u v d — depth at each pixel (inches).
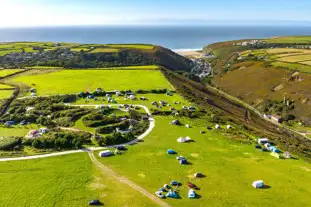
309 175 2534.5
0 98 4259.4
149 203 2048.5
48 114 3735.2
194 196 2139.5
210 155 2851.9
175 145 3046.3
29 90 4697.3
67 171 2447.1
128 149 2908.5
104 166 2551.7
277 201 2130.9
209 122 3796.8
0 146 2797.7
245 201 2117.4
